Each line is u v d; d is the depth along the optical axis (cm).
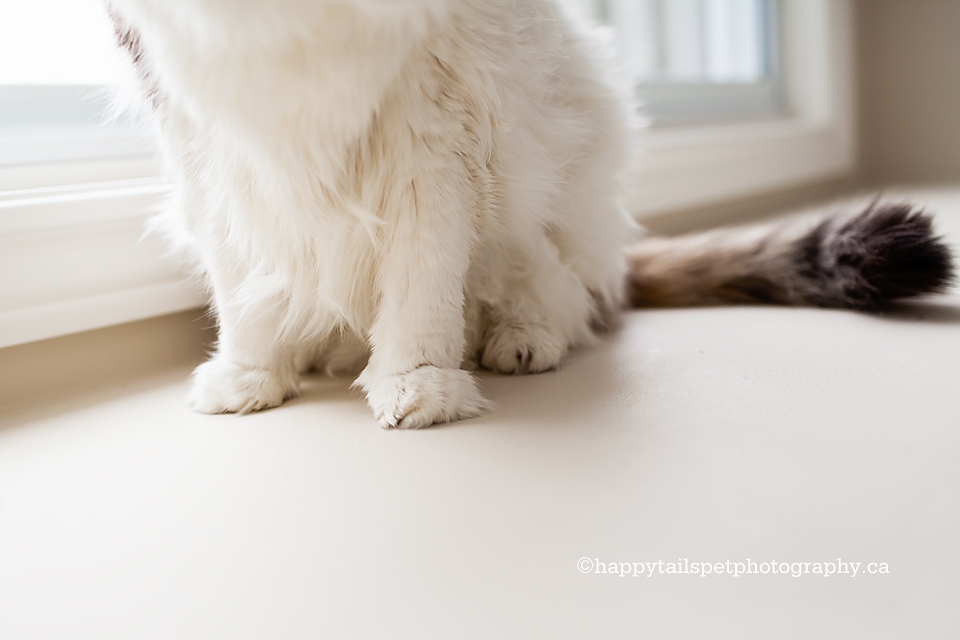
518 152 43
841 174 120
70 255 48
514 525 32
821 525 31
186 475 37
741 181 96
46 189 49
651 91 94
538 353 46
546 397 42
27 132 52
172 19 37
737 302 58
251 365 45
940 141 121
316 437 40
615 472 35
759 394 41
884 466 34
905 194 98
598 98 50
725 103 107
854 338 47
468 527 32
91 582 31
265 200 41
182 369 52
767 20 116
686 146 86
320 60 37
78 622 29
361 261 43
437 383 41
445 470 36
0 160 50
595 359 48
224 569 31
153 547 33
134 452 40
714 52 109
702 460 35
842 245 53
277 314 44
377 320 43
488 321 48
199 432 41
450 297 42
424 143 40
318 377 49
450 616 29
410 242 41
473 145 41
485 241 45
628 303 58
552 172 45
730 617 28
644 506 33
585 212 50
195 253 49
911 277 50
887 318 51
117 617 30
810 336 48
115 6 40
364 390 44
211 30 36
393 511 34
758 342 48
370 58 38
